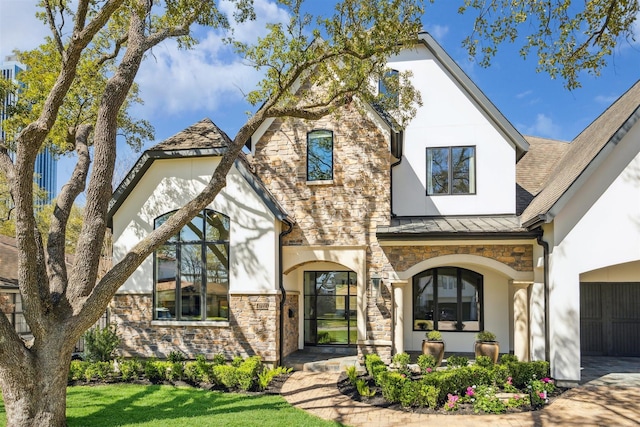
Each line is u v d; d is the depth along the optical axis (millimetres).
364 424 9250
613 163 12180
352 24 11164
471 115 16938
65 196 10789
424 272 17406
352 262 15164
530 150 21453
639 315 16859
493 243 14359
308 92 14000
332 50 11352
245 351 14188
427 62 17250
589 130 18281
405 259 14977
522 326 14000
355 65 11992
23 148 8250
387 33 11086
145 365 13398
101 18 8383
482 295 16906
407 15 11039
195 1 11234
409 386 10500
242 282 14430
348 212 15469
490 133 16812
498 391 11344
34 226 8766
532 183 19016
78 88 14234
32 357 8641
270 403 10570
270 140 16250
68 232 35844
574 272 12148
